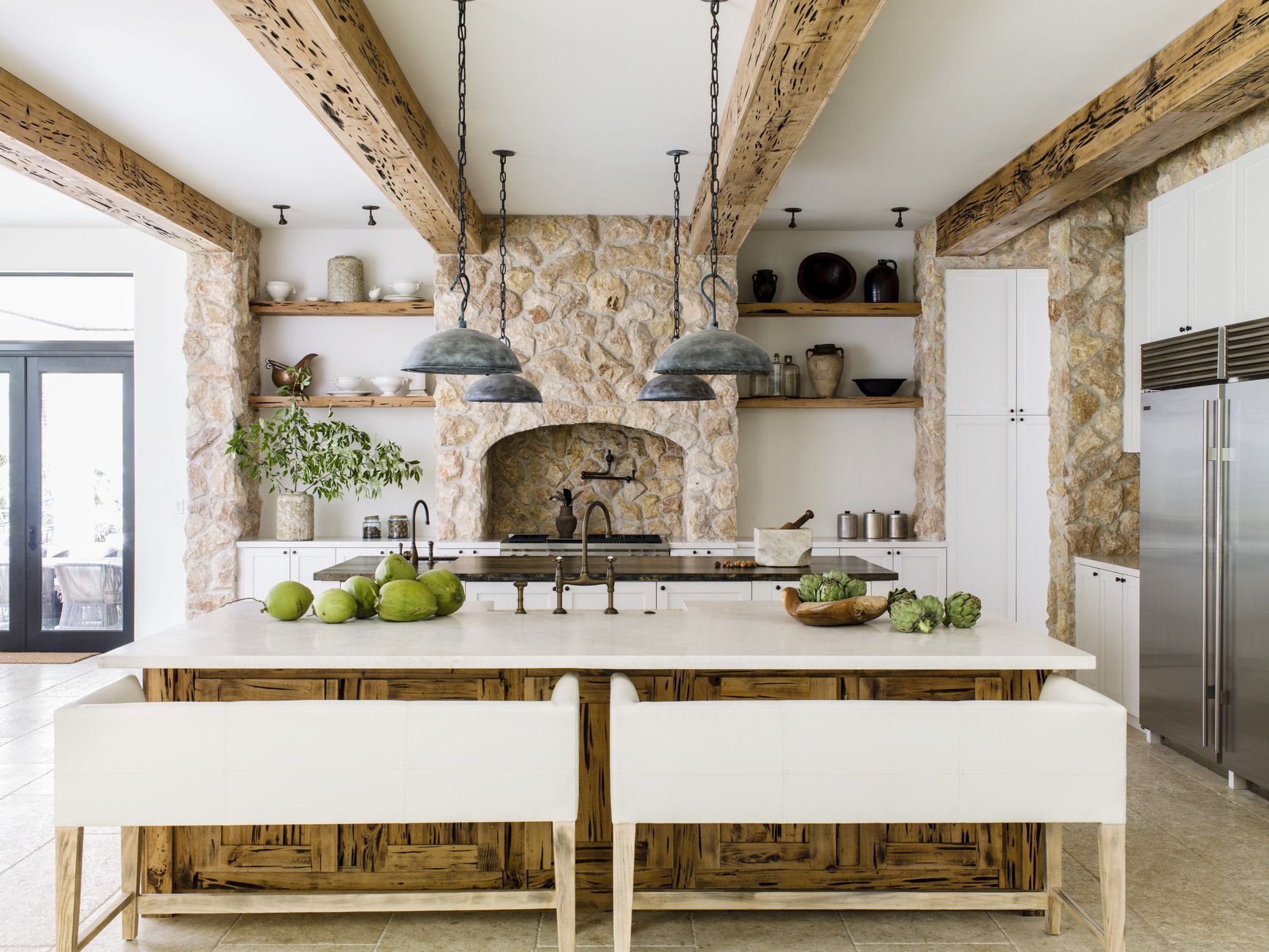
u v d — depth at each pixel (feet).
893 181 18.48
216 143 16.17
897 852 9.45
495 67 12.65
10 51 12.45
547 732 7.99
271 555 21.24
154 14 11.41
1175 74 12.00
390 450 22.08
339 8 10.03
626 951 8.01
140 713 7.91
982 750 7.99
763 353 11.53
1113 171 14.71
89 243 22.41
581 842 9.53
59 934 7.93
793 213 21.08
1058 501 18.45
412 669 9.46
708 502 21.33
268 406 22.33
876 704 8.02
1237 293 13.08
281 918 9.62
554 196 19.17
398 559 11.14
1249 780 13.11
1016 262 21.68
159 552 22.52
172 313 22.45
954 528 21.79
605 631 9.98
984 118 14.89
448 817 7.97
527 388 14.56
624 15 11.18
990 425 21.80
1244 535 12.76
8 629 22.88
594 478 22.80
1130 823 12.14
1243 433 12.75
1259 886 10.32
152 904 9.14
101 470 22.86
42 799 12.98
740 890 9.35
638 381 21.03
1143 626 15.20
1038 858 9.46
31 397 22.80
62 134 14.37
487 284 20.84
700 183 17.84
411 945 9.03
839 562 17.58
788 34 9.80
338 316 22.63
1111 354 18.08
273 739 7.91
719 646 9.17
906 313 22.12
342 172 17.88
